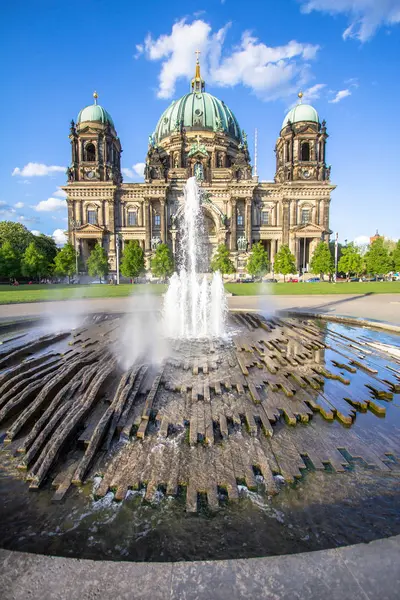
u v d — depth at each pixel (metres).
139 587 2.98
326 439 6.64
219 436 6.68
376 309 24.70
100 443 6.28
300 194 90.94
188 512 4.62
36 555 3.36
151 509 4.71
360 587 2.94
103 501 4.90
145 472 5.50
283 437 6.68
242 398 8.48
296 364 11.29
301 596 2.86
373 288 49.62
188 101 102.38
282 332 16.73
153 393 8.34
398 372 10.54
